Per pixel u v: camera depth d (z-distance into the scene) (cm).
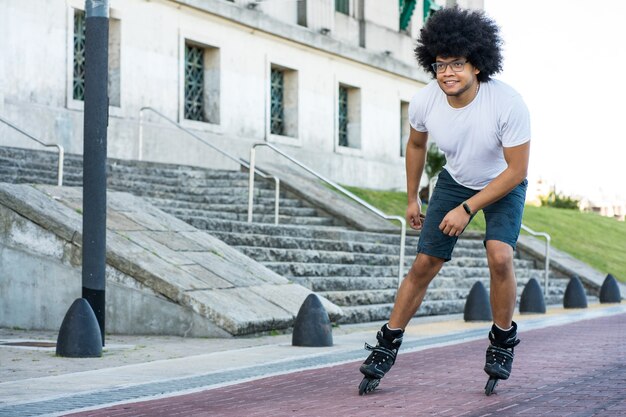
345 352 960
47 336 1109
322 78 3055
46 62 2083
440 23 600
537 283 1656
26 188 1238
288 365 852
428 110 633
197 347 1000
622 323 1402
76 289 1152
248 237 1507
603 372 793
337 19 3148
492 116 609
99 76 992
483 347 1026
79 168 1775
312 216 1991
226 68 2638
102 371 813
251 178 1678
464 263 1977
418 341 1100
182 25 2480
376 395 664
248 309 1125
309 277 1448
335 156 3077
